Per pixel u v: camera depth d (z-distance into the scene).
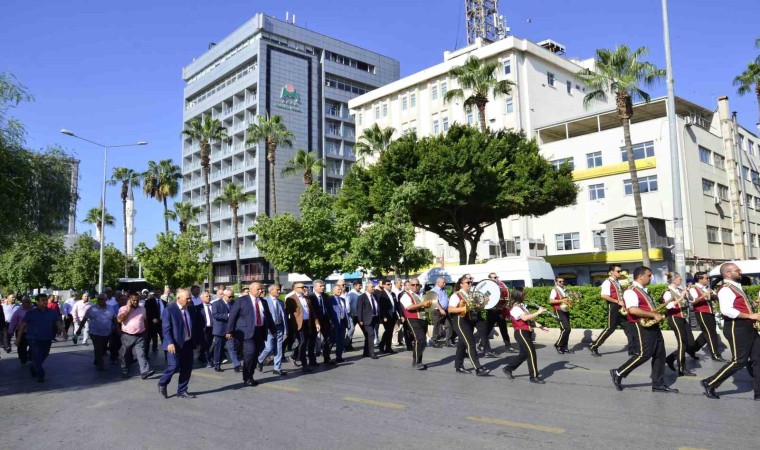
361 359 13.42
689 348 10.77
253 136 44.56
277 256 29.83
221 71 77.75
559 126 47.69
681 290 10.27
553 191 31.41
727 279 7.54
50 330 11.41
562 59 55.03
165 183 59.59
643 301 8.16
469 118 54.03
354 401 8.23
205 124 47.50
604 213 42.12
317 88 76.69
